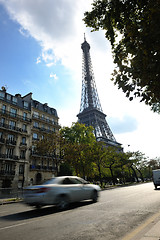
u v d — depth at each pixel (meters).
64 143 29.53
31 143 38.53
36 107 42.72
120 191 18.48
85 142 37.19
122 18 4.27
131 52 3.86
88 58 144.88
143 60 3.62
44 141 28.81
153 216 6.37
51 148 28.27
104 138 100.44
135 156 51.69
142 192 15.97
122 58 4.14
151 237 3.90
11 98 37.16
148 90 3.96
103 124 116.56
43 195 7.86
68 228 5.12
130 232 4.65
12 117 35.66
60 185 8.78
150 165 73.06
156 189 19.34
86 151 32.31
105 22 4.32
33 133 39.75
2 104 34.78
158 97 3.90
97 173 45.62
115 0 4.01
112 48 4.42
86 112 116.38
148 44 3.57
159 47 3.49
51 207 9.36
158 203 9.29
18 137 36.19
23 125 37.97
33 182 36.62
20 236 4.53
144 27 3.63
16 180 33.66
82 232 4.73
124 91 4.07
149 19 3.70
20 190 18.00
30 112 40.03
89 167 35.59
